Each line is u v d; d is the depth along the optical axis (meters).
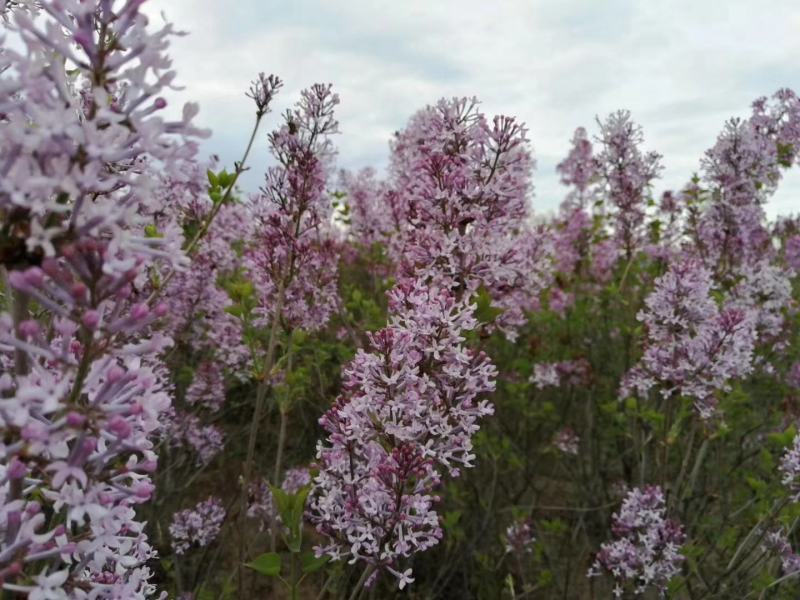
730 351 4.51
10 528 1.42
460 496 5.91
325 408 5.90
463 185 3.59
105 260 1.33
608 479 6.91
